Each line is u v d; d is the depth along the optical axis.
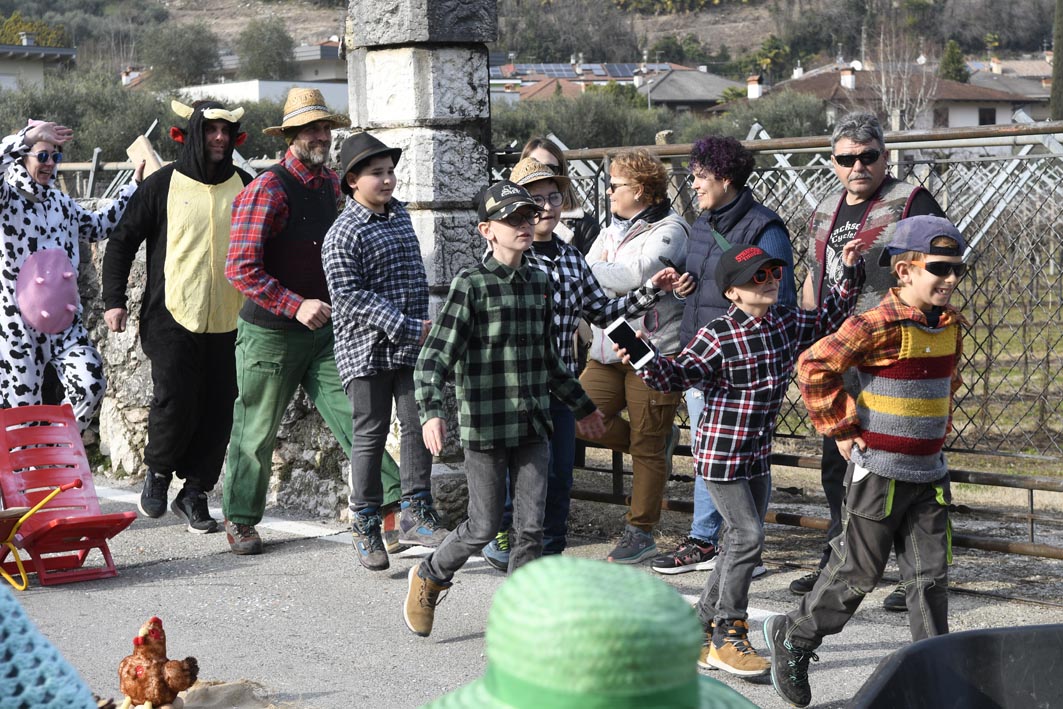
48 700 1.68
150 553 6.25
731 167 5.32
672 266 5.64
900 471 3.97
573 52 161.25
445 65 6.36
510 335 4.64
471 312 4.62
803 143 5.65
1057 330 8.51
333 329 5.88
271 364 6.02
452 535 4.79
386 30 6.32
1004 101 79.44
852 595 4.07
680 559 5.85
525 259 5.22
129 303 7.85
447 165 6.39
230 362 6.61
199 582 5.72
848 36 155.62
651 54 176.50
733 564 4.46
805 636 4.13
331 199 6.14
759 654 4.76
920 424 3.97
